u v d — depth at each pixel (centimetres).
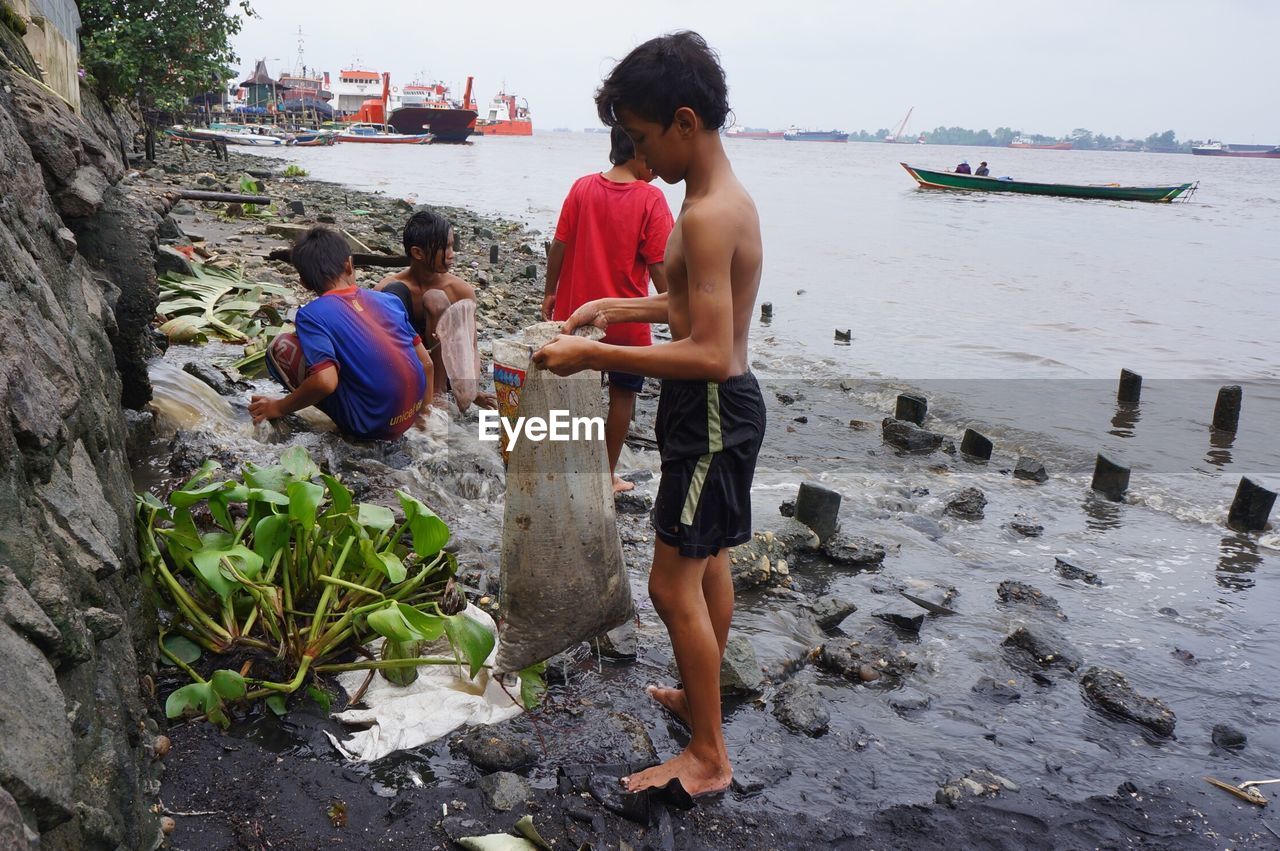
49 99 402
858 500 542
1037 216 3125
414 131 10075
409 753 269
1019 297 1418
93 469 243
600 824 248
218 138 3988
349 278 466
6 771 131
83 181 401
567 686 312
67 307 294
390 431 474
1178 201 4575
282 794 247
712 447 250
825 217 2738
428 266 557
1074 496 580
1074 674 354
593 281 438
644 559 421
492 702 293
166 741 253
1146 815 270
